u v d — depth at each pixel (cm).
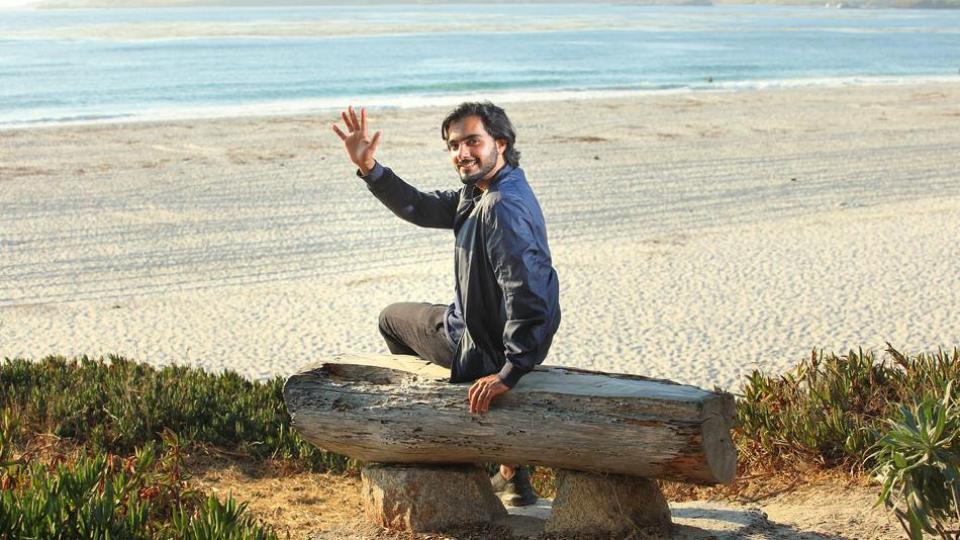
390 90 4784
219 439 685
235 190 2142
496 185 405
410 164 2419
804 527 463
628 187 2172
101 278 1456
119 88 4809
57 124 3312
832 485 540
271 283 1429
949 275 1443
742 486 570
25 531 392
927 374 634
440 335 443
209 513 421
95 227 1784
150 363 1090
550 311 403
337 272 1486
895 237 1684
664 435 393
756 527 453
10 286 1409
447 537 449
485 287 412
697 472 399
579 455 412
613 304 1321
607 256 1573
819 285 1404
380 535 461
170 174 2338
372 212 1912
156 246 1650
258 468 658
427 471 461
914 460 381
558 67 6550
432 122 3300
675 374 1058
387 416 439
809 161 2545
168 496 502
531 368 403
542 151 2684
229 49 8356
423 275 1462
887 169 2423
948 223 1791
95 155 2619
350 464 662
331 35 11325
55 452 623
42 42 9906
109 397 720
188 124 3291
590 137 2970
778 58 7931
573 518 438
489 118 402
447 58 7369
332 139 2941
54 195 2078
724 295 1360
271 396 768
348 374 459
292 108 3875
